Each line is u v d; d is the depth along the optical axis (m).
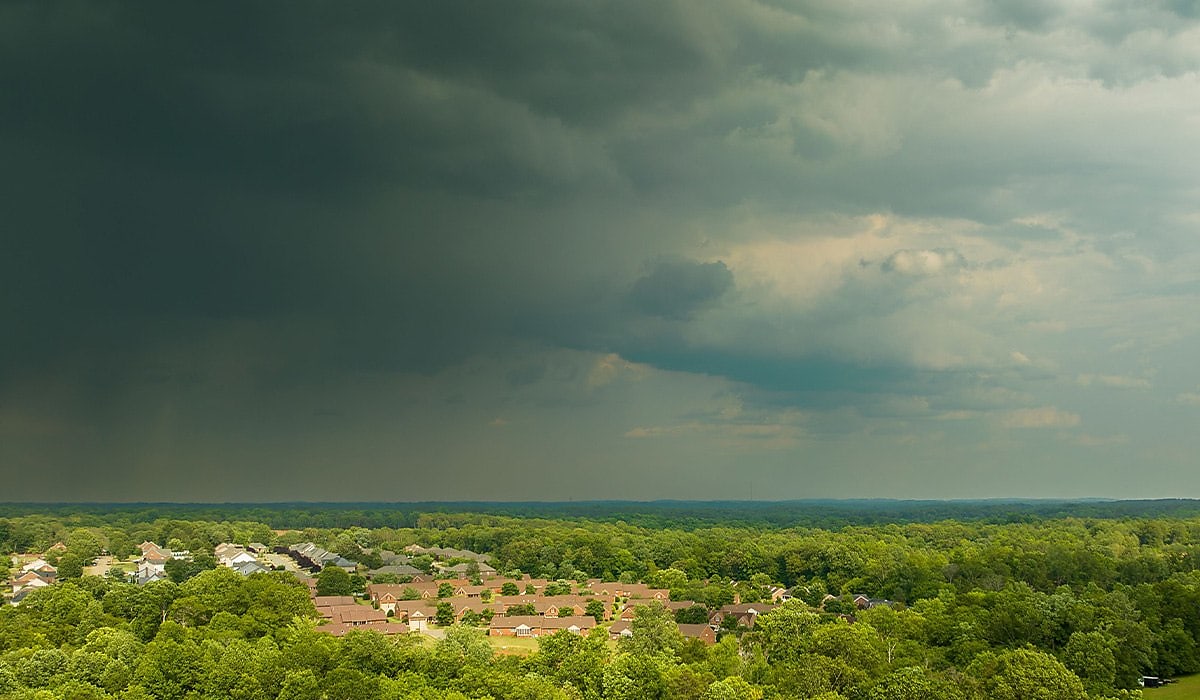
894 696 146.38
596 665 170.75
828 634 167.50
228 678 161.38
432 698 149.38
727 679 154.12
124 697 150.38
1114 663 178.38
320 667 166.25
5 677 152.88
